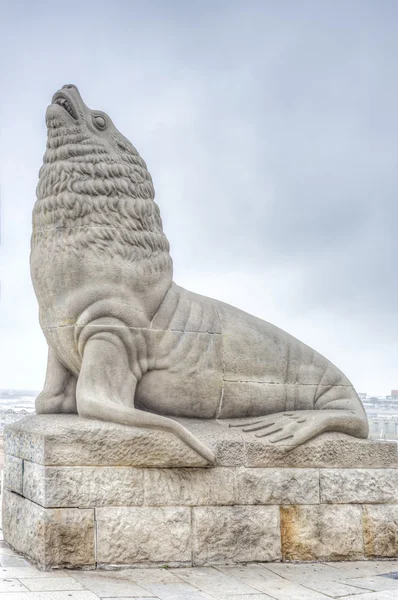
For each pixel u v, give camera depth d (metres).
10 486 4.82
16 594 3.50
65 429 4.30
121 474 4.33
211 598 3.67
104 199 4.79
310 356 5.43
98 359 4.53
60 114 4.87
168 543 4.36
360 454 4.93
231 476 4.59
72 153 4.83
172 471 4.45
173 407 4.88
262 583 4.05
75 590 3.65
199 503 4.47
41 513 4.16
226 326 5.13
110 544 4.24
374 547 4.82
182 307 5.00
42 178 4.89
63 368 4.91
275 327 5.50
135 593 3.68
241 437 4.73
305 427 4.85
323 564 4.62
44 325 4.84
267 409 5.16
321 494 4.78
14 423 4.95
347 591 3.92
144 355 4.75
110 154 4.92
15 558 4.37
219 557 4.46
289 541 4.64
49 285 4.73
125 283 4.71
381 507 4.89
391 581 4.20
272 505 4.65
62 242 4.71
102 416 4.36
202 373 4.91
